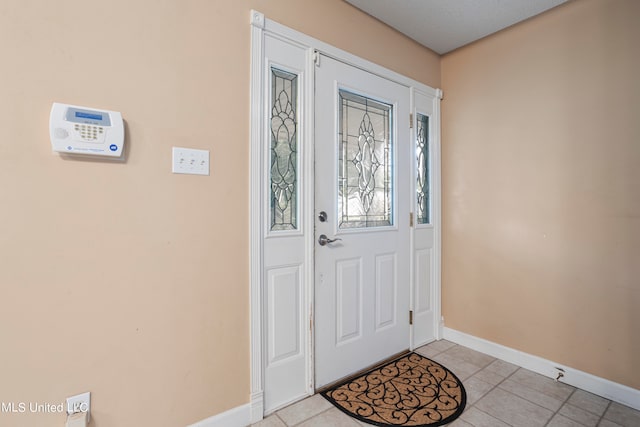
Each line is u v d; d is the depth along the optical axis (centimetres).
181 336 135
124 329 123
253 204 154
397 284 226
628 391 169
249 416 153
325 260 184
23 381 106
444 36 229
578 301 188
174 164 132
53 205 109
